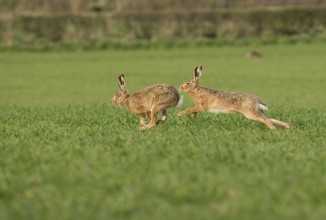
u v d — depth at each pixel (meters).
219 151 39.69
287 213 28.12
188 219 27.64
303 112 69.88
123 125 56.56
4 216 28.44
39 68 178.25
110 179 33.12
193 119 58.50
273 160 37.50
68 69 175.75
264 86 136.50
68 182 33.09
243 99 53.16
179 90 55.34
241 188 31.36
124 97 54.53
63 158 38.50
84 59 196.50
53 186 32.69
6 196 31.44
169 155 38.81
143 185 32.00
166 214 28.11
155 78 153.62
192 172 34.16
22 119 62.56
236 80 148.00
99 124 57.81
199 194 30.53
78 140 45.94
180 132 50.25
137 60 192.50
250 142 44.41
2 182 33.12
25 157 38.72
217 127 54.06
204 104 54.22
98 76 160.62
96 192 31.33
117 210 28.78
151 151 39.97
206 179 32.88
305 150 42.00
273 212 28.28
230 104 53.38
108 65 183.00
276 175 33.62
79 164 36.72
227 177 33.09
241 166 35.97
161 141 44.34
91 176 33.91
